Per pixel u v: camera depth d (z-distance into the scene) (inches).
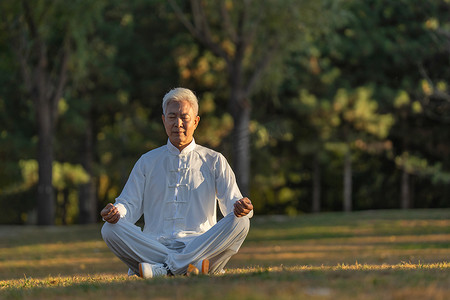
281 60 1328.7
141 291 227.5
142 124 1705.2
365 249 758.5
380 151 1704.0
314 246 849.5
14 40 1269.7
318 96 1694.1
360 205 2066.9
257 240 992.9
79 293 240.5
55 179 1606.8
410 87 1674.5
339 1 1252.5
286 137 1685.5
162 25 1635.1
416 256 591.8
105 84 1683.1
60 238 1071.0
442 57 1705.2
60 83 1344.7
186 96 303.0
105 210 284.8
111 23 1638.8
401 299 188.5
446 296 191.8
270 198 2085.4
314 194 1930.4
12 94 1626.5
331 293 197.5
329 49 1657.2
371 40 1657.2
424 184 1966.0
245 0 1240.8
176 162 301.7
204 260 283.4
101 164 1795.0
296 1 1205.1
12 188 1820.9
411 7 1663.4
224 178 301.9
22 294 253.6
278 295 193.8
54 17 1240.8
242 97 1323.8
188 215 300.8
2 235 1131.9
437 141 1786.4
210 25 1342.3
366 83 1724.9
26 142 1610.5
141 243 291.0
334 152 1797.5
